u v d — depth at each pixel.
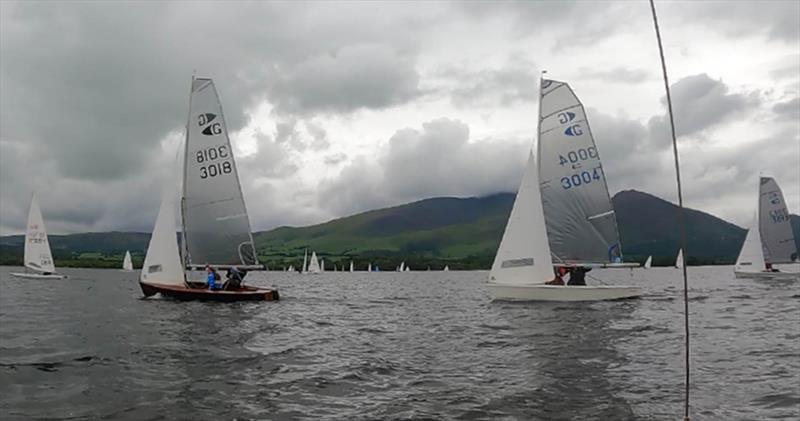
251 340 17.36
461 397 10.12
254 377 11.83
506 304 28.84
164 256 32.34
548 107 33.03
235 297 31.59
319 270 166.75
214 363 13.37
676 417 8.77
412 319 24.72
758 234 58.62
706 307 27.97
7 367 12.62
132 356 14.16
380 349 15.83
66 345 15.91
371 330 20.53
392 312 28.80
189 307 28.47
